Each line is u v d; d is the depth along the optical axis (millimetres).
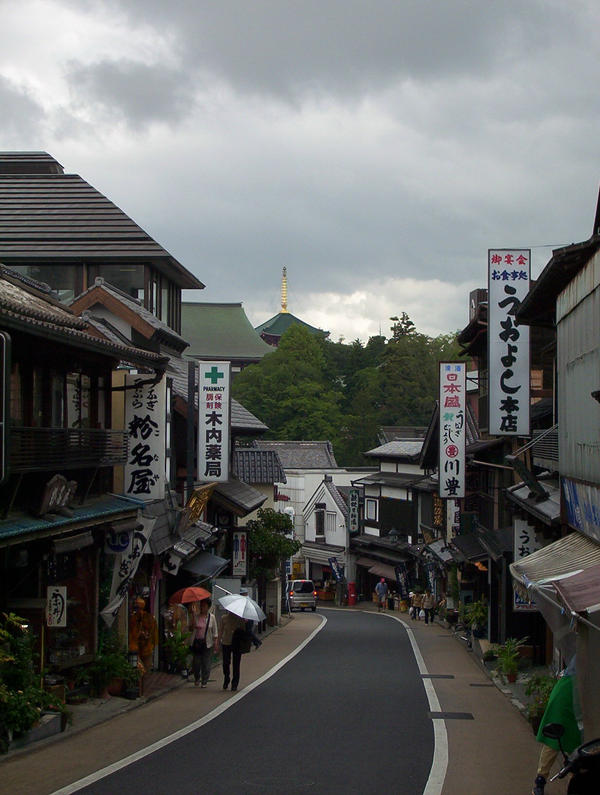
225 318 89812
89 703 15039
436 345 83375
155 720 13938
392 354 82062
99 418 17391
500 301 21984
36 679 12492
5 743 11211
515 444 26594
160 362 18484
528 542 19344
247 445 50031
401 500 53562
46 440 13203
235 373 85562
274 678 19781
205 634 18281
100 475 17062
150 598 20109
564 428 15375
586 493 13391
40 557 13602
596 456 12570
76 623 15789
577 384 14055
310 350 80188
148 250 29516
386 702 16156
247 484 39344
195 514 23234
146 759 10883
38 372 14289
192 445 23500
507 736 12938
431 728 13461
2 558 12992
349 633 34969
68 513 13789
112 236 29594
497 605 24625
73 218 30188
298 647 28484
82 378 16453
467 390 36125
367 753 11445
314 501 68000
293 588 55031
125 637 18047
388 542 54281
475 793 9484
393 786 9688
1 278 16219
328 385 85062
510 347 21922
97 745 11875
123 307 23016
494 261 22047
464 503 34938
